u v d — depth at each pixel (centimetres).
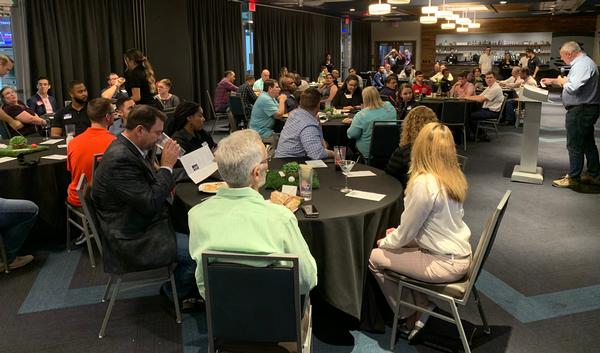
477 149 736
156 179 237
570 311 269
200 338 244
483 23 1716
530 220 418
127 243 232
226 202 161
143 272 244
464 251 217
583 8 1390
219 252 151
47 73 751
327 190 265
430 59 1814
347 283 224
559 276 312
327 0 1178
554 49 1647
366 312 249
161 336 246
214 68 1077
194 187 271
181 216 261
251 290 153
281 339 158
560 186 522
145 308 274
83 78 800
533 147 545
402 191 264
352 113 618
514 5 1288
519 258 339
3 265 321
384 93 755
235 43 1133
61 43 761
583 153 515
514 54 1711
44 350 235
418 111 300
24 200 320
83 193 237
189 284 260
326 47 1514
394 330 232
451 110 707
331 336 244
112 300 243
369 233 232
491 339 242
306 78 1401
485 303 277
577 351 232
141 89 503
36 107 620
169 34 803
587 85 491
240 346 168
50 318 263
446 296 212
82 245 367
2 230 314
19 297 287
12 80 736
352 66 1705
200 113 334
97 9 800
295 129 348
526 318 261
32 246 366
